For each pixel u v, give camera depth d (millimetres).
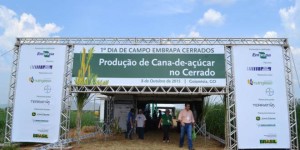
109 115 22781
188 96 23094
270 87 13789
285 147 13430
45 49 14781
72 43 14758
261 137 13492
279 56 13961
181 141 14617
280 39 14078
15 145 13922
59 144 13773
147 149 13789
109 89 14758
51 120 14312
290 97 13828
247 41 14148
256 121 13578
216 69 14172
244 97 13742
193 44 14383
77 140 14906
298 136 14336
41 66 14672
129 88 14922
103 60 14570
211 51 14297
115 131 21812
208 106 20594
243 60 13984
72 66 14656
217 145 15656
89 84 14445
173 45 14445
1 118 21688
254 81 13828
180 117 14312
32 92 14539
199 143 16516
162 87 14289
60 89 14461
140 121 18453
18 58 14812
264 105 13680
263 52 14000
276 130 13531
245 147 13430
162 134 22609
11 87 14758
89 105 33781
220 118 20094
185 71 14234
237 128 13555
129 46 14586
